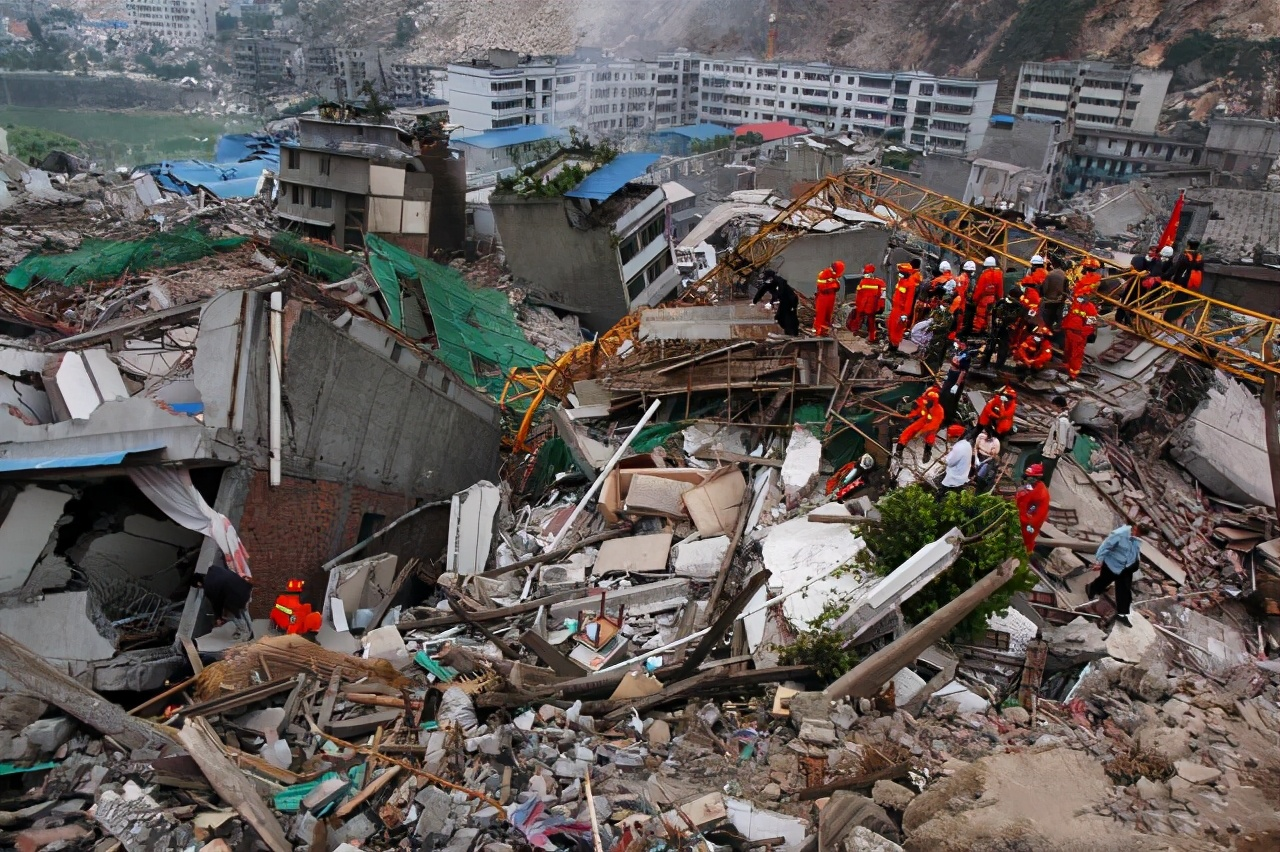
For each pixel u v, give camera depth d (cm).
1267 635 1393
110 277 2548
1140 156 8719
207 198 3844
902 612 1184
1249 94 11350
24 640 1023
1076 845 777
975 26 14938
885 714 1042
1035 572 1393
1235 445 1847
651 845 801
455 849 793
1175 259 2248
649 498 1562
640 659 1187
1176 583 1493
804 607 1195
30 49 16950
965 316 1969
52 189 3497
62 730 847
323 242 3466
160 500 1137
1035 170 7906
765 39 16662
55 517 1105
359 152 3522
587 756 942
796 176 5828
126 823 751
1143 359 2039
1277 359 2083
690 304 2691
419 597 1669
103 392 1208
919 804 844
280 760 897
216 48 18125
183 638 1097
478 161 6619
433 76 12519
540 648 1159
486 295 3219
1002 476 1567
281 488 1293
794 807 888
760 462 1661
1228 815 839
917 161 7288
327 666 1056
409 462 1675
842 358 1927
